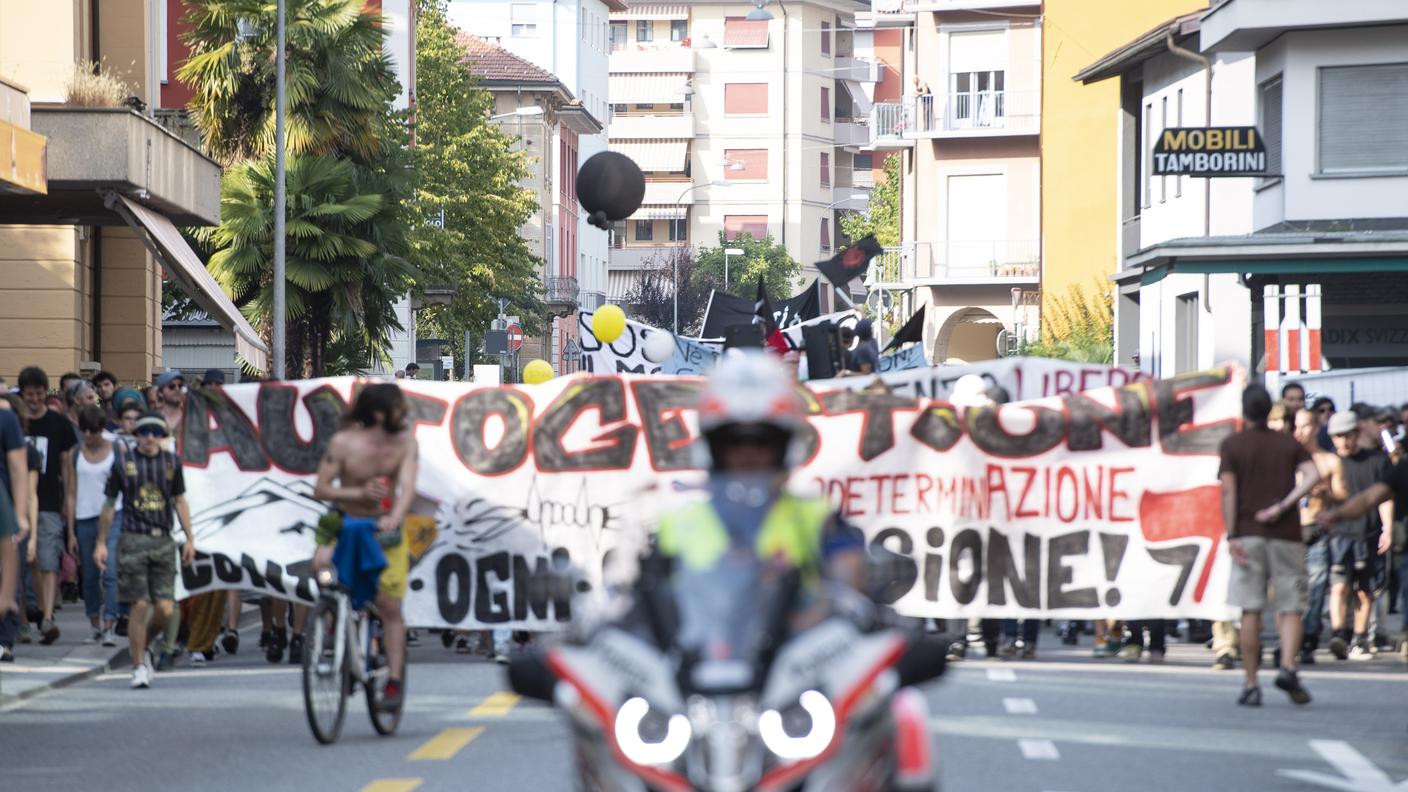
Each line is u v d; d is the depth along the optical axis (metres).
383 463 33.62
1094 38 162.00
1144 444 45.00
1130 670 43.88
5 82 67.12
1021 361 52.41
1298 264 91.12
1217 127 92.62
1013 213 183.38
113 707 37.84
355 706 38.25
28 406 49.00
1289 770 29.72
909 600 45.25
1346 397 68.56
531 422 45.75
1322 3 94.94
